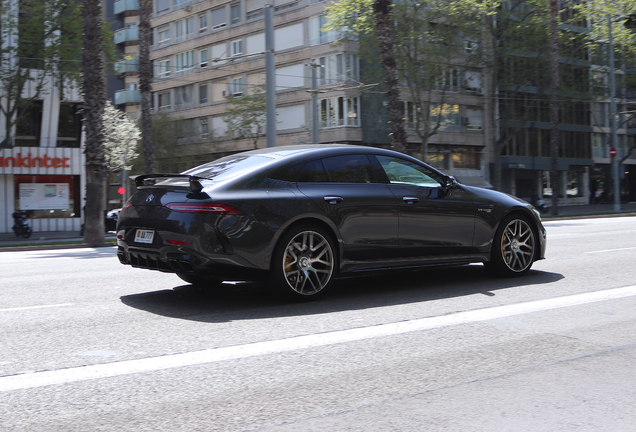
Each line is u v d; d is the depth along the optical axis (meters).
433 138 45.31
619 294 6.23
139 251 5.86
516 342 4.45
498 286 6.78
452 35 35.97
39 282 7.61
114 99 59.72
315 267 5.96
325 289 5.99
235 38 47.88
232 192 5.59
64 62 29.19
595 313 5.39
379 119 41.66
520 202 7.34
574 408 3.16
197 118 51.19
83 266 9.61
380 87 41.19
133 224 5.94
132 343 4.44
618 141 62.06
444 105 45.97
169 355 4.12
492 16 38.31
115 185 45.16
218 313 5.47
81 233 28.22
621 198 62.78
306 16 42.78
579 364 3.93
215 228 5.42
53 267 9.61
